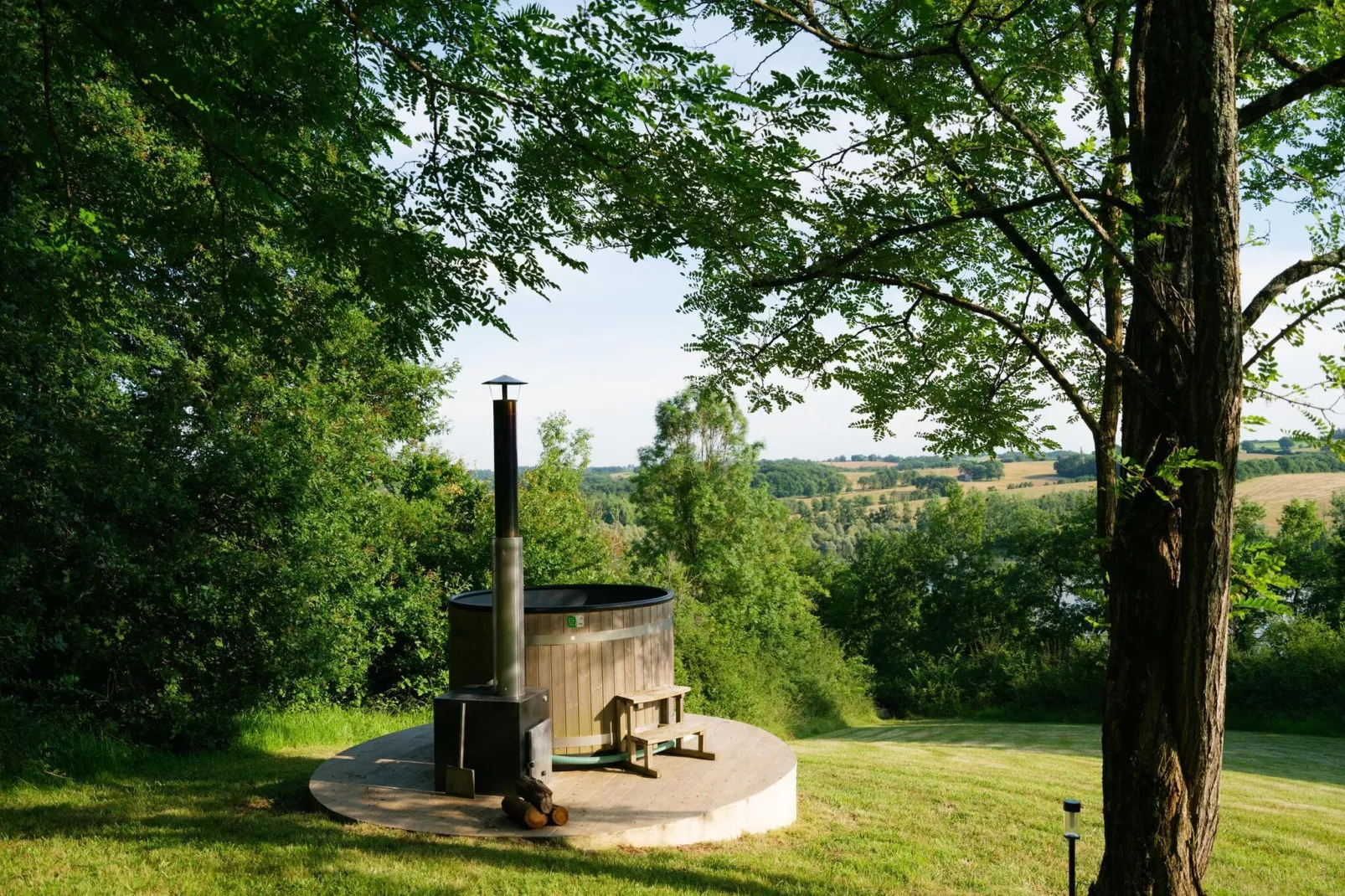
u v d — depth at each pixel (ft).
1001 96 12.93
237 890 13.87
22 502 25.95
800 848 18.71
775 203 12.57
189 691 31.22
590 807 18.70
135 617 30.25
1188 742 11.05
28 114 17.54
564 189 14.49
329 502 41.11
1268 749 48.26
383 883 14.25
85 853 15.38
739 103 12.20
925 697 94.53
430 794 19.42
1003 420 13.87
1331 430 11.05
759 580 84.99
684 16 12.30
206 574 31.37
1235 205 10.14
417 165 15.28
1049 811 24.25
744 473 86.69
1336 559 82.84
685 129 12.58
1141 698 11.28
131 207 18.02
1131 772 11.30
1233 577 12.03
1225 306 10.16
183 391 33.37
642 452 87.35
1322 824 26.61
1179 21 10.36
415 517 55.11
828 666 85.15
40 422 26.20
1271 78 14.32
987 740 55.16
